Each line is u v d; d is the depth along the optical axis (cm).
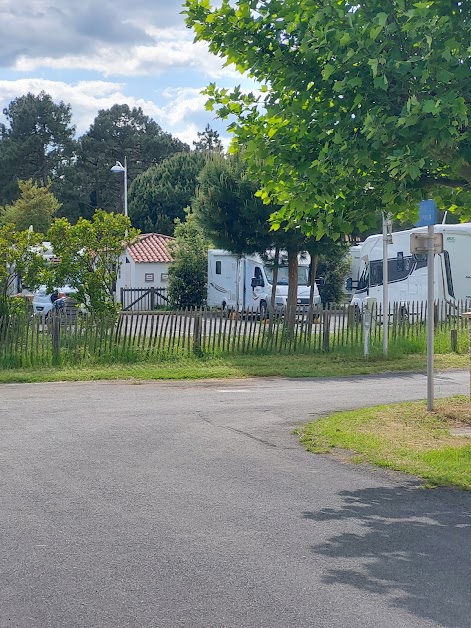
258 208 2847
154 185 6912
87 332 2092
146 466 918
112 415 1310
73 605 520
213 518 716
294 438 1102
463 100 809
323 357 2217
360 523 709
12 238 2175
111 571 581
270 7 967
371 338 2322
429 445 1038
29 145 8044
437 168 1037
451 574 582
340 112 886
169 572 580
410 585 560
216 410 1362
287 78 939
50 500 769
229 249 3008
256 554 621
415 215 1120
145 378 1902
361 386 1728
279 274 3788
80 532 671
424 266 2897
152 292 4759
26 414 1322
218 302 4209
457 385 1722
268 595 539
